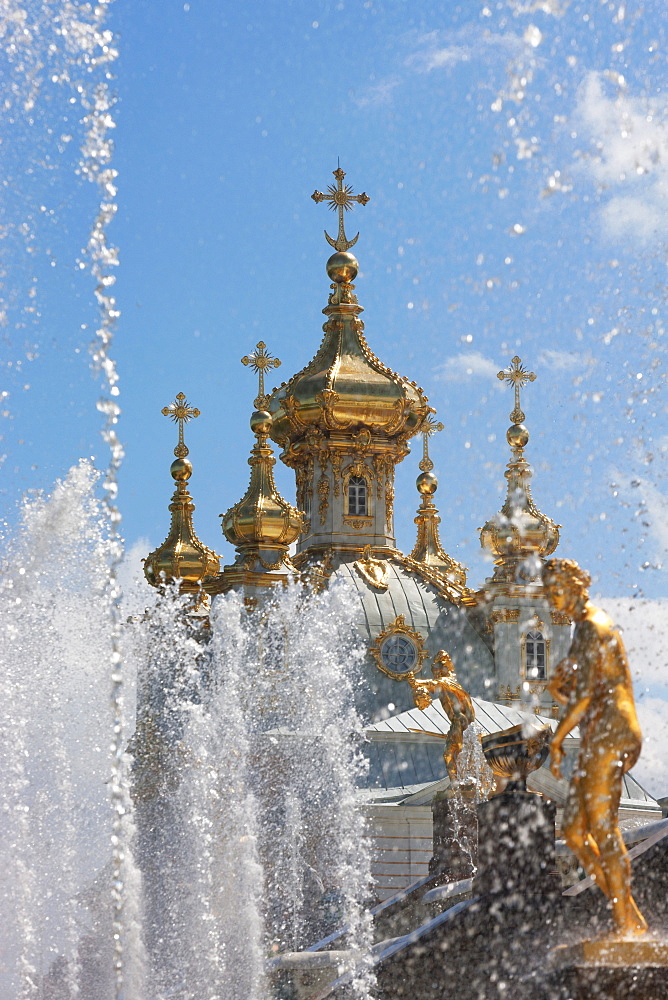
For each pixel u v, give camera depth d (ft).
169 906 156.35
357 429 314.96
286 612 254.88
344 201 332.19
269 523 299.99
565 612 55.57
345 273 328.29
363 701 280.92
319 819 226.58
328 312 327.67
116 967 102.53
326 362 321.32
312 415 314.55
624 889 54.08
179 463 324.39
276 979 96.48
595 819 53.98
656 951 53.47
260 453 307.99
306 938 191.83
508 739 72.90
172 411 329.93
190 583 314.76
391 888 228.02
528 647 291.58
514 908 67.92
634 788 233.76
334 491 314.55
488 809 69.87
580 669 54.54
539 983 56.59
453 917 69.51
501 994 66.95
